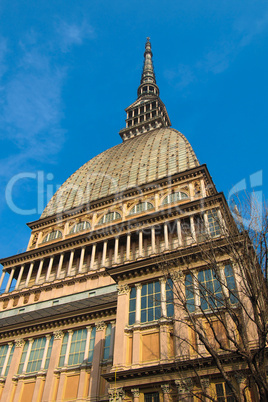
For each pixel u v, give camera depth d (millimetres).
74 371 33656
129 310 29188
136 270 30562
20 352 38250
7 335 40281
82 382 32312
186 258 28922
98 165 83188
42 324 38562
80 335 36156
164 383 23984
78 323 36781
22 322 39469
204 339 18609
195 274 28109
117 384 25375
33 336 38719
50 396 32969
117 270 31344
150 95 121312
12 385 35906
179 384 23203
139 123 103188
